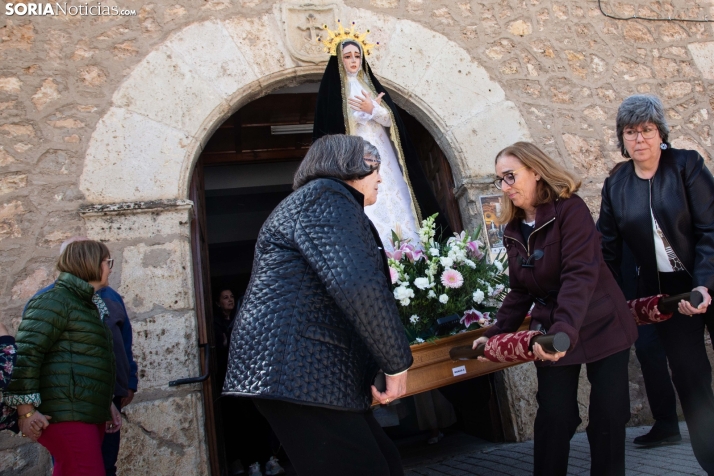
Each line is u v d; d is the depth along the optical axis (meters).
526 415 3.65
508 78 4.29
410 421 4.82
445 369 2.28
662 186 2.22
